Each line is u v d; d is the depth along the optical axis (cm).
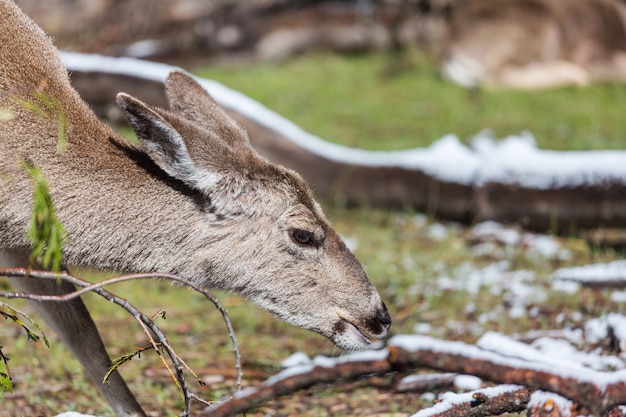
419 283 1255
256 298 869
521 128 1891
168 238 841
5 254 862
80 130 839
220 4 2428
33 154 816
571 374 748
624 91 2206
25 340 1074
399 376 942
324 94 2128
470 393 778
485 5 2283
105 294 697
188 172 817
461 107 2052
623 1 2320
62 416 816
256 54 2383
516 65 2264
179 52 2339
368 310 875
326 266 867
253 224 848
